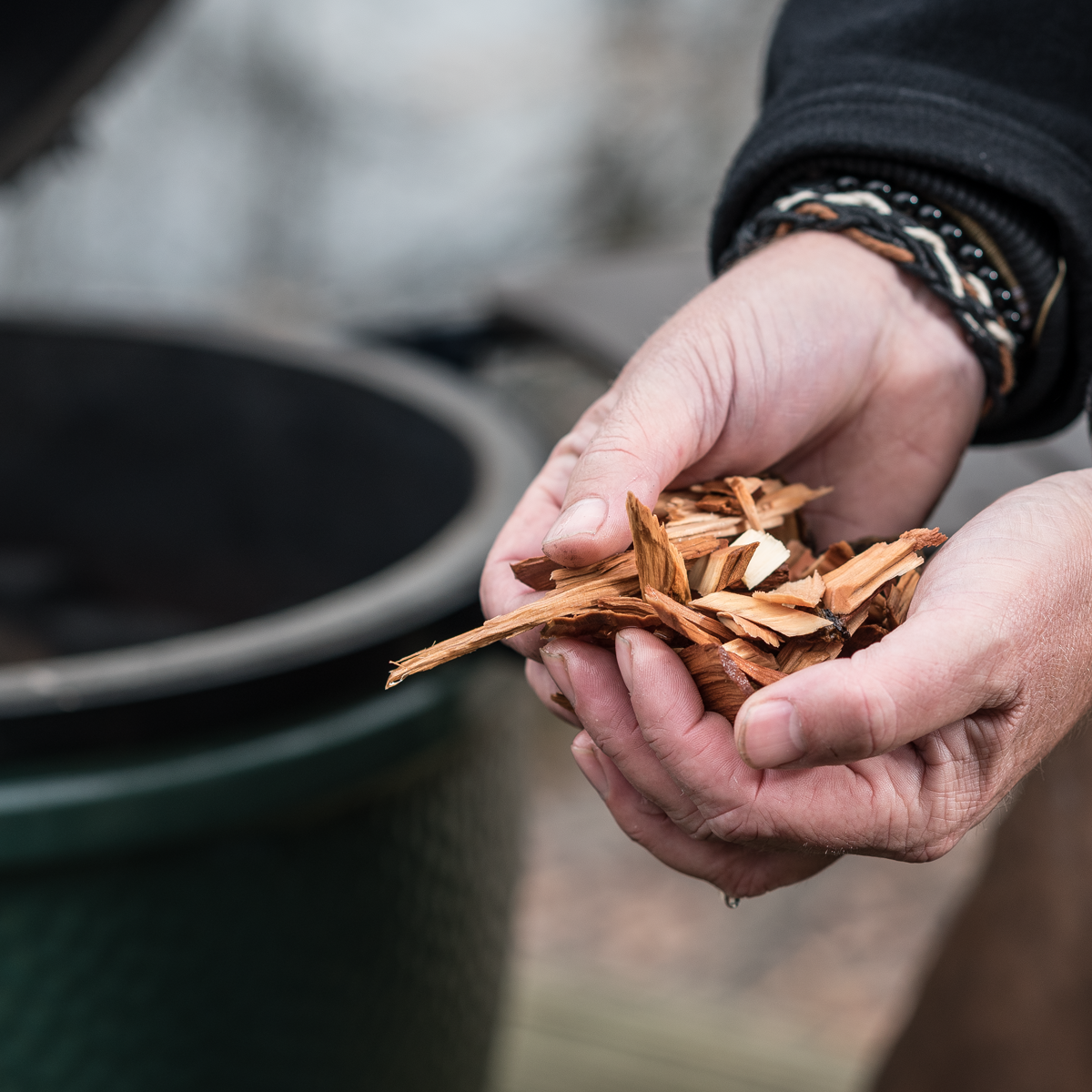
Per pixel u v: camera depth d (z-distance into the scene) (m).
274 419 1.38
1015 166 0.86
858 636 0.79
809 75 0.89
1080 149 0.87
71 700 0.90
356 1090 1.01
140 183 5.05
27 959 0.92
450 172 5.29
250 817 0.93
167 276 4.77
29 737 0.90
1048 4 0.87
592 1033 1.76
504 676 1.01
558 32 5.83
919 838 0.78
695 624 0.77
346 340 1.42
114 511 1.51
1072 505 0.80
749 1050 1.74
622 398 0.82
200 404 1.42
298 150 5.22
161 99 5.06
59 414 1.48
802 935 2.22
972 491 1.08
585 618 0.78
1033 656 0.77
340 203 5.17
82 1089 0.94
